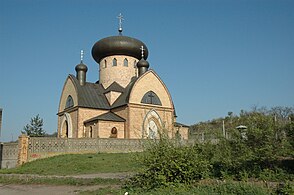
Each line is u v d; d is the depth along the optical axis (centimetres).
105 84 5153
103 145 3362
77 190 1617
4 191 1731
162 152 1382
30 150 2892
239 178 1439
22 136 2855
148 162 1373
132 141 3525
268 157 1448
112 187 1580
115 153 3288
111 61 5178
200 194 1173
